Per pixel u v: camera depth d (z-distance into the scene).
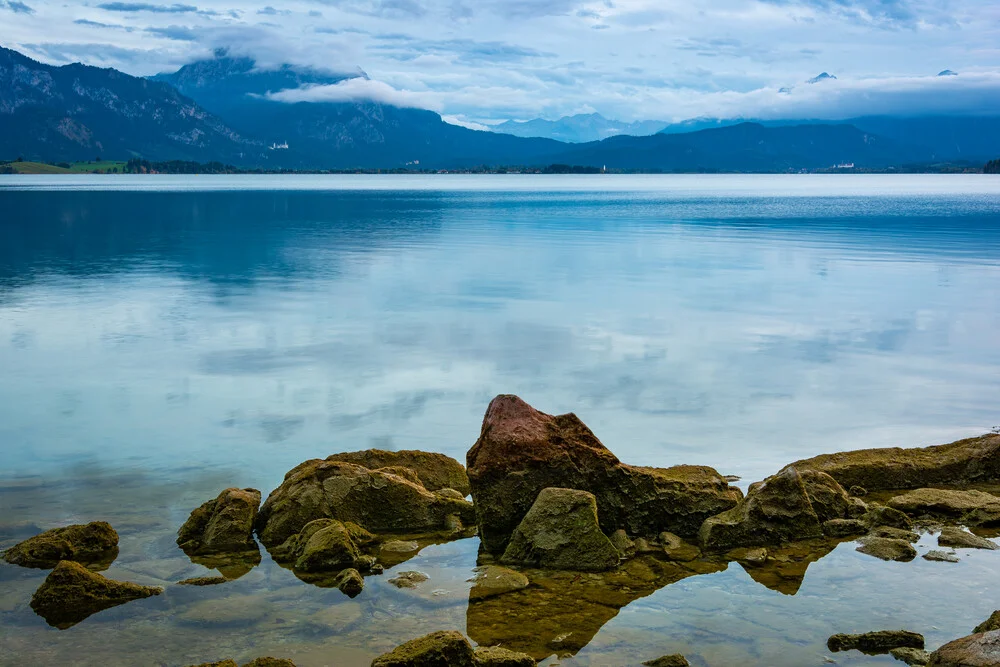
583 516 11.83
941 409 19.41
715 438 17.31
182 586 10.79
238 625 9.73
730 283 40.16
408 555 12.05
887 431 17.78
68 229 75.31
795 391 20.94
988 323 29.95
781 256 52.34
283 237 67.44
